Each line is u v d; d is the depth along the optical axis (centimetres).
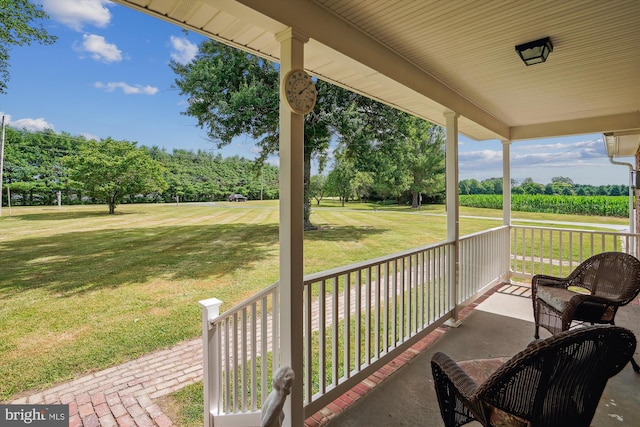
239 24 187
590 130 431
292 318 171
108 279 622
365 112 1051
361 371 226
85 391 267
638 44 231
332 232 1177
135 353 338
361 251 860
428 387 231
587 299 249
